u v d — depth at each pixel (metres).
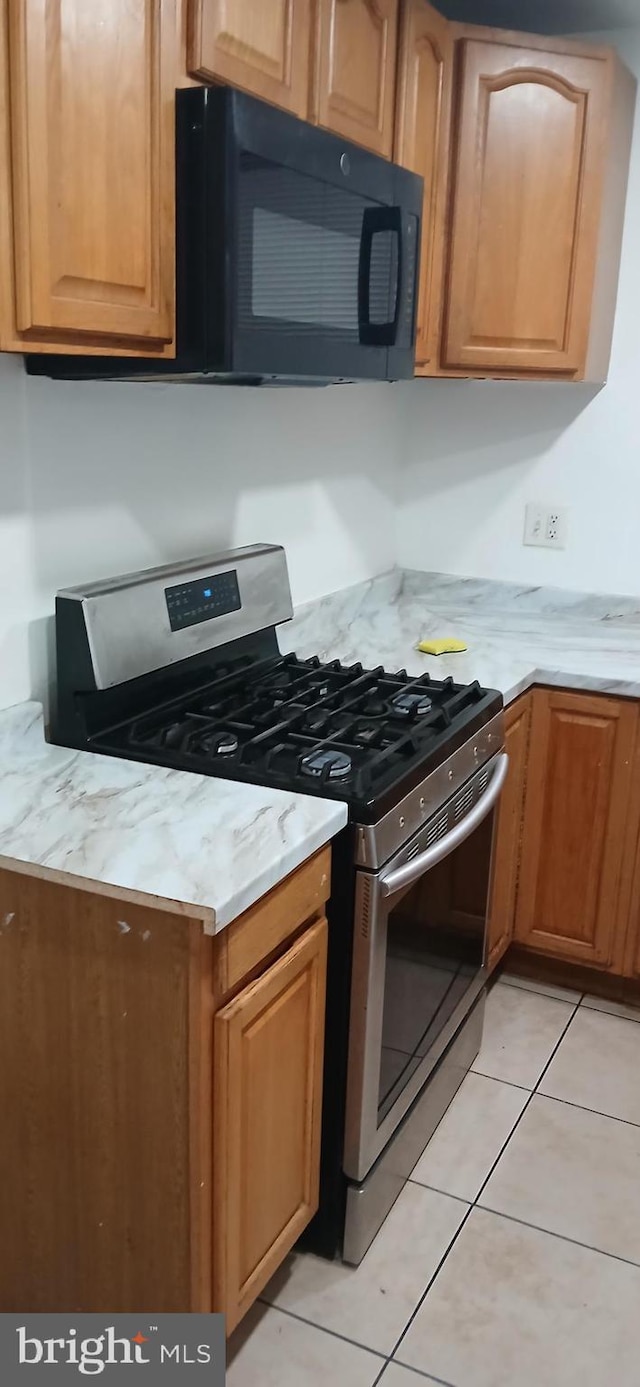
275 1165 1.57
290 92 1.65
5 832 1.43
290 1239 1.67
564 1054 2.42
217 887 1.29
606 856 2.49
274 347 1.55
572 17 2.45
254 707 1.93
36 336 1.28
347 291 1.74
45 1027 1.45
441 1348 1.67
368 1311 1.74
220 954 1.32
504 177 2.28
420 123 2.09
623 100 2.41
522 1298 1.77
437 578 3.02
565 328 2.40
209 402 2.09
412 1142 2.01
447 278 2.30
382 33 1.90
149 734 1.80
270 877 1.36
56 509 1.73
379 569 2.98
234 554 2.13
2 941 1.45
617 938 2.53
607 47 2.26
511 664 2.43
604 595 2.82
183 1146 1.39
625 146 2.49
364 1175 1.77
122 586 1.78
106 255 1.34
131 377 1.61
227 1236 1.45
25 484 1.66
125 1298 1.51
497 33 2.19
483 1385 1.61
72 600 1.70
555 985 2.72
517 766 2.45
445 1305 1.75
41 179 1.23
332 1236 1.81
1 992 1.47
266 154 1.47
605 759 2.44
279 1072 1.53
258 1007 1.42
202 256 1.44
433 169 2.18
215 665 2.05
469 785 1.98
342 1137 1.74
